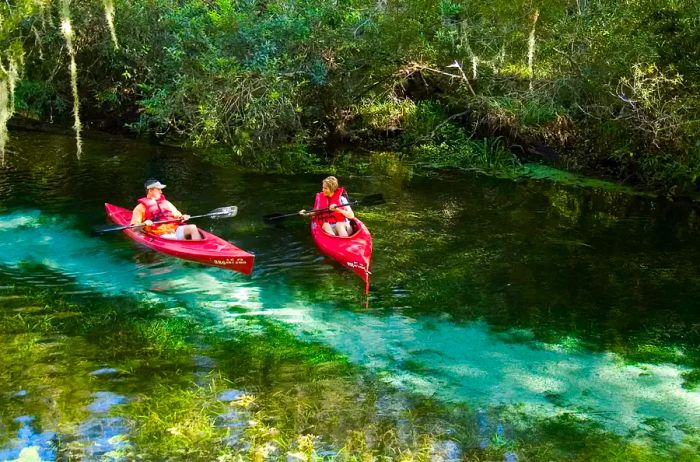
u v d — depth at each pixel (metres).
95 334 6.32
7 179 11.38
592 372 5.96
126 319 6.69
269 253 8.68
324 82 13.64
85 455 4.41
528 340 6.57
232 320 6.79
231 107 12.31
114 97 14.66
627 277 8.26
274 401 5.26
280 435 4.76
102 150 13.76
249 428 4.83
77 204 10.26
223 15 12.65
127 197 10.72
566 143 14.30
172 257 8.34
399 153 14.87
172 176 12.10
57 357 5.82
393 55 14.12
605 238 9.72
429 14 13.41
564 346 6.46
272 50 12.53
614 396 5.55
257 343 6.31
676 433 5.00
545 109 13.10
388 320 6.91
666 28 11.67
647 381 5.81
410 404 5.32
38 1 4.06
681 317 7.17
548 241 9.51
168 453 4.48
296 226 9.73
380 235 9.48
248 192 11.39
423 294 7.58
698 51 11.10
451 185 12.50
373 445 4.70
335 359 6.05
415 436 4.84
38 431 4.66
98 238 8.90
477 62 12.85
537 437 4.91
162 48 13.42
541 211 10.98
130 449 4.50
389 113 15.85
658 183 12.63
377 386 5.59
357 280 7.92
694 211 11.23
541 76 13.49
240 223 9.77
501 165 13.79
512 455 4.65
